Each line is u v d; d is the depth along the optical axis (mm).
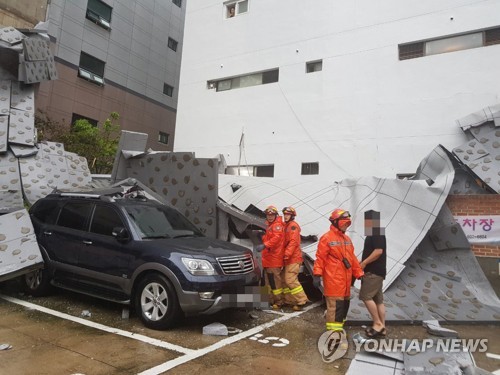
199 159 8531
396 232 7391
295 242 6328
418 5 11820
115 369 3758
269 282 6465
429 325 5410
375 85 12227
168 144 26797
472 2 11031
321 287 6480
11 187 8930
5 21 10797
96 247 5625
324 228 7758
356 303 6051
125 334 4758
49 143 10398
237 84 15656
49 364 3797
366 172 12016
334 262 4871
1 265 5863
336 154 12656
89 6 21578
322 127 13070
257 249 6328
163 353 4227
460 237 7527
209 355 4238
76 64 20734
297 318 5875
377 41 12383
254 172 14555
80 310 5691
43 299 6195
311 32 13773
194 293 4727
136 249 5242
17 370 3623
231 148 15055
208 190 8336
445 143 10875
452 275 7082
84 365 3812
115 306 5941
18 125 9531
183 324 5254
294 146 13570
